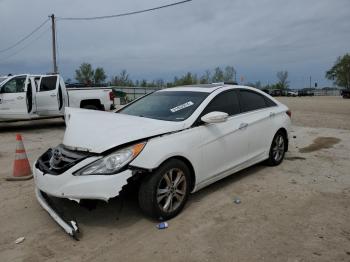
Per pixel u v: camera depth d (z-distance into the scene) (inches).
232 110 207.5
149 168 148.1
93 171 143.0
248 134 211.5
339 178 223.1
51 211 153.3
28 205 181.8
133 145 149.3
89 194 141.3
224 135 191.0
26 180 224.7
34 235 149.3
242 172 234.2
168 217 160.1
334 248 135.0
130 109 209.2
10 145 356.8
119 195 142.6
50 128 491.8
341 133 410.9
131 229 152.6
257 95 237.8
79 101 500.4
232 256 130.3
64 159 151.3
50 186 149.3
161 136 160.1
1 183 219.3
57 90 468.4
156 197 153.5
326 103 1226.0
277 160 249.6
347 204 178.7
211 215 165.8
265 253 132.1
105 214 167.0
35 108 458.3
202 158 176.1
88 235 147.9
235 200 183.2
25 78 454.6
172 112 187.8
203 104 188.2
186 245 138.7
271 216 164.4
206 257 130.0
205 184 182.7
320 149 314.0
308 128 457.4
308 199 185.8
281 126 245.8
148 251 135.0
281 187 204.7
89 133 156.6
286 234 146.6
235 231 149.7
